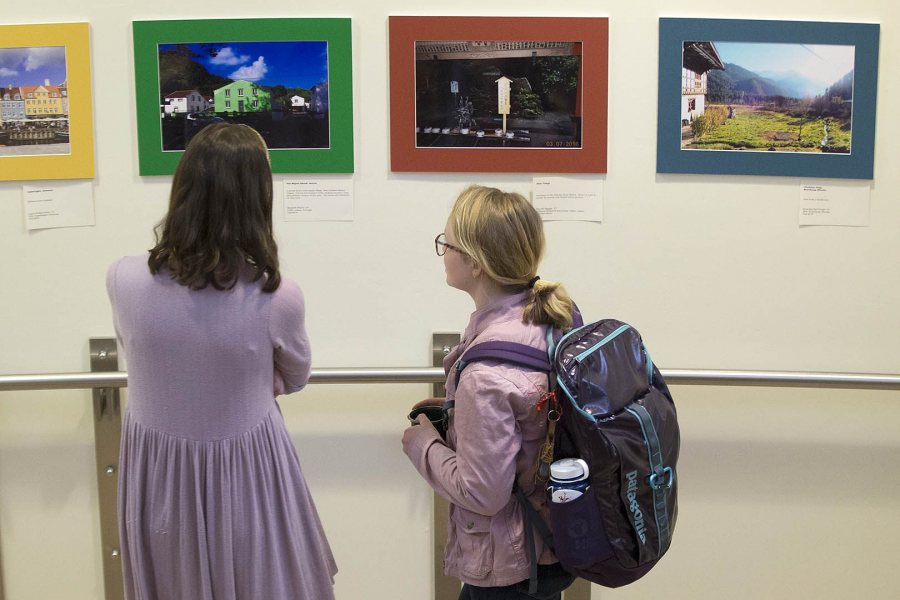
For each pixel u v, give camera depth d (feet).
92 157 6.55
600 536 4.10
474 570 4.36
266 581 4.44
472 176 6.66
